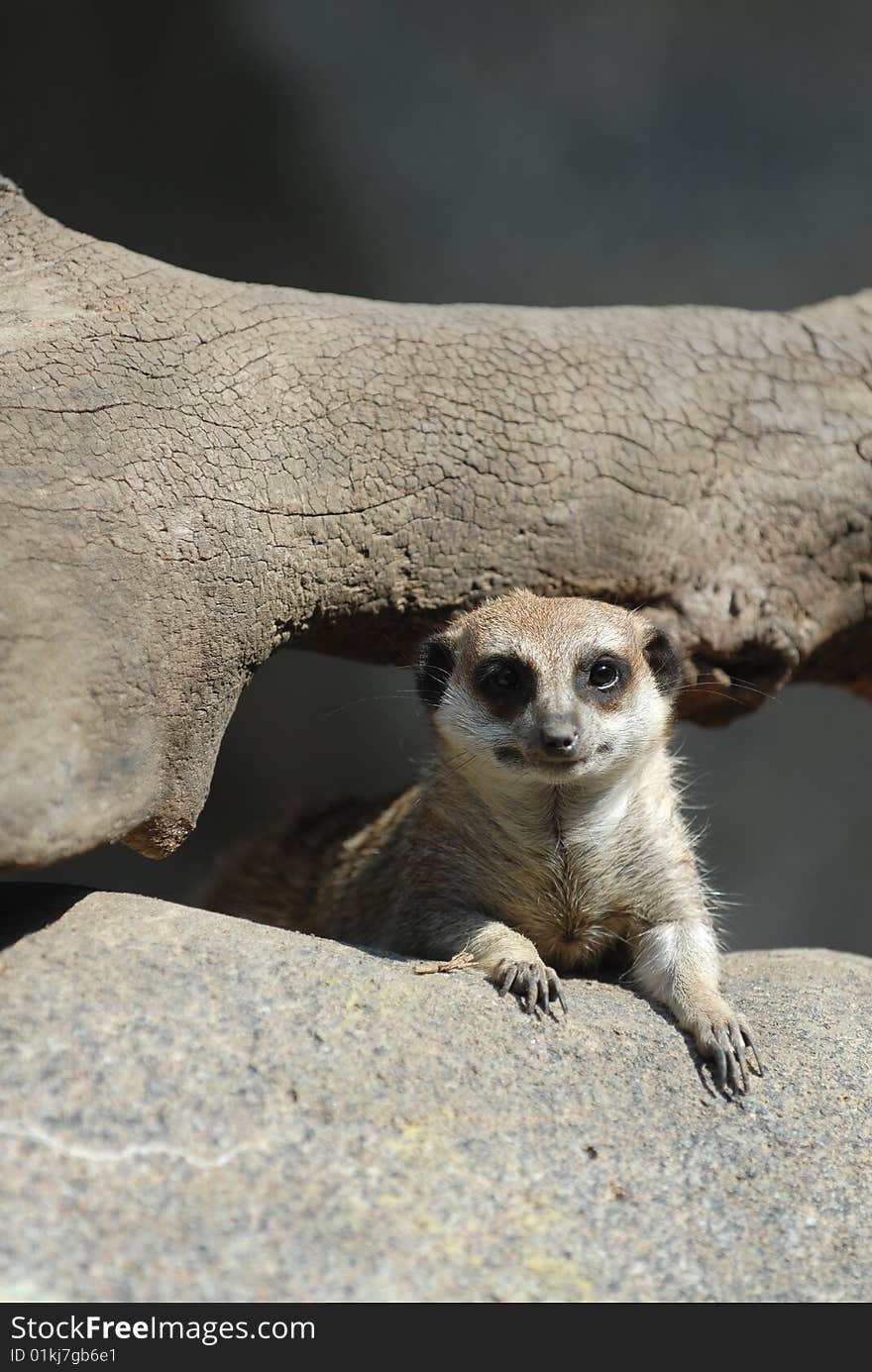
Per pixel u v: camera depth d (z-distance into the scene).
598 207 18.67
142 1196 4.20
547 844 6.50
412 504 6.88
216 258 19.12
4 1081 4.43
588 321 7.72
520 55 18.75
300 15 18.73
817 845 18.64
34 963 4.95
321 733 19.08
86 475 5.50
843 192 18.30
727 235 18.42
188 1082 4.59
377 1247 4.21
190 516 5.80
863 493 7.75
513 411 7.11
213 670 5.88
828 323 8.10
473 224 18.88
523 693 6.35
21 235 6.47
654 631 6.77
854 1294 4.43
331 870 8.11
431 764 6.99
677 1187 4.77
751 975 6.69
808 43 18.33
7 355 5.61
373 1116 4.68
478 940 6.00
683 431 7.47
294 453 6.43
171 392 6.04
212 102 18.89
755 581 7.59
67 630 5.03
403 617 7.25
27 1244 3.97
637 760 6.47
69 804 4.90
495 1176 4.60
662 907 6.54
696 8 18.45
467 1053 5.10
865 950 18.27
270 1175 4.37
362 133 18.94
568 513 7.24
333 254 19.17
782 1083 5.40
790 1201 4.81
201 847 18.69
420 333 7.13
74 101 18.62
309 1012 5.02
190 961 5.11
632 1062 5.37
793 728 18.84
